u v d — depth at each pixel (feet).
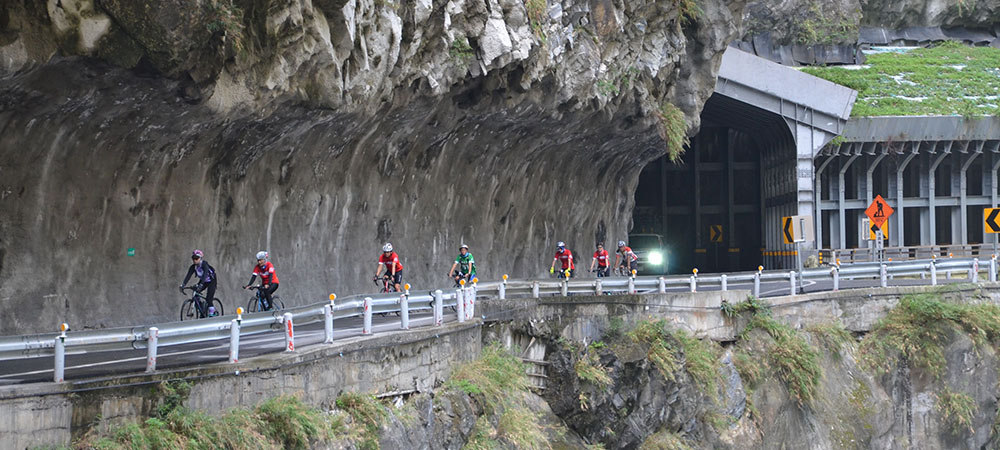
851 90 150.41
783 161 160.15
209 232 65.21
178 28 45.24
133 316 58.59
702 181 181.88
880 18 217.56
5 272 50.16
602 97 97.25
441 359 54.34
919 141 156.46
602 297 73.61
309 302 75.72
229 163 64.75
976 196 164.45
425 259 93.15
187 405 34.63
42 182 51.26
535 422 60.70
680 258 182.91
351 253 82.17
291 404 37.91
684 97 122.62
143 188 58.29
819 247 155.74
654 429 72.33
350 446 40.65
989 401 92.07
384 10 62.39
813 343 86.74
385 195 84.94
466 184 98.12
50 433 30.83
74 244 54.39
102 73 46.96
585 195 127.34
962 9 218.79
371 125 74.64
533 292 74.33
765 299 85.46
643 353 72.28
